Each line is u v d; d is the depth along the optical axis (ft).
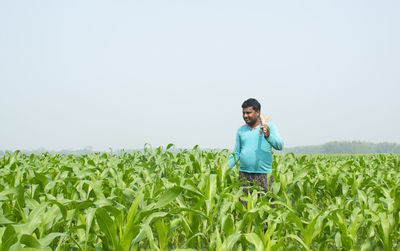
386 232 11.03
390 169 25.72
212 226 12.00
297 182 16.35
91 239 10.21
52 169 19.15
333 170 21.61
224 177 15.57
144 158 30.66
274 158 25.75
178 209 9.61
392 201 13.51
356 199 14.83
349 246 10.71
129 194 13.71
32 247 7.63
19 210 10.98
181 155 28.89
